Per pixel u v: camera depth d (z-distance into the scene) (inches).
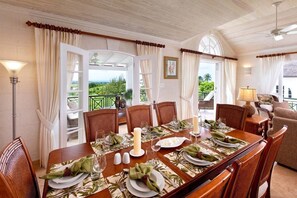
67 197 34.6
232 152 54.8
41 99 98.1
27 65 96.0
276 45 192.2
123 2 99.6
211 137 66.4
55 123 101.5
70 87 105.2
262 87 208.4
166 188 37.1
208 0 108.2
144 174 38.5
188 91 177.5
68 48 96.0
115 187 37.6
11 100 93.0
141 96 143.7
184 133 73.2
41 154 100.0
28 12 94.2
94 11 103.9
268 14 150.9
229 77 224.2
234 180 30.6
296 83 201.6
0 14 87.9
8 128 93.0
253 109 125.5
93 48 118.0
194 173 43.0
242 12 128.5
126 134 73.1
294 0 126.1
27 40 95.1
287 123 94.0
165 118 98.7
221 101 225.9
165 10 113.5
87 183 38.9
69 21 106.7
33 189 42.4
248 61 224.2
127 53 134.9
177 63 167.5
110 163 48.3
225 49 219.6
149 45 143.0
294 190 79.0
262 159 45.0
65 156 52.7
